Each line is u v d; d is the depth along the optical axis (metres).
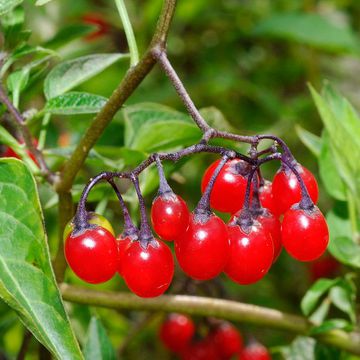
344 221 0.27
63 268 0.24
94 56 0.23
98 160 0.24
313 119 0.42
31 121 0.23
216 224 0.19
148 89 0.41
